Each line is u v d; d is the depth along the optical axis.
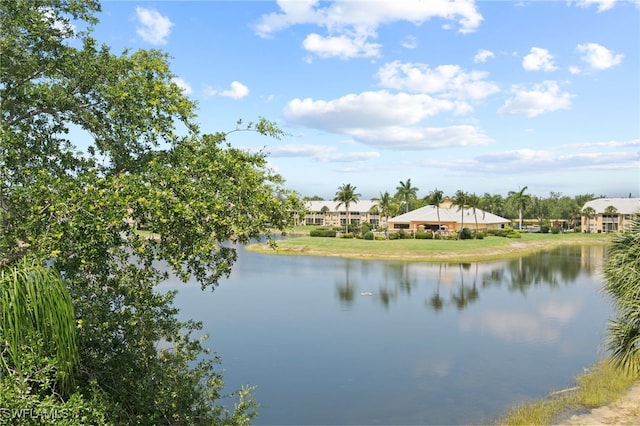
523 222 161.62
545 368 21.66
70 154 10.09
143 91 9.38
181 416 9.73
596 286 45.09
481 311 34.00
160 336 10.79
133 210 8.31
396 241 85.31
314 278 49.69
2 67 8.89
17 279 6.44
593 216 130.38
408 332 28.06
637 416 15.66
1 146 8.30
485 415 16.78
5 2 8.98
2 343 6.62
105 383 8.96
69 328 6.96
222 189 8.72
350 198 111.19
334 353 23.95
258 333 27.48
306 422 16.23
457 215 107.81
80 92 10.11
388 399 18.22
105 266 9.12
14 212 8.45
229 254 9.45
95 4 10.18
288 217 9.26
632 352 13.20
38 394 6.94
